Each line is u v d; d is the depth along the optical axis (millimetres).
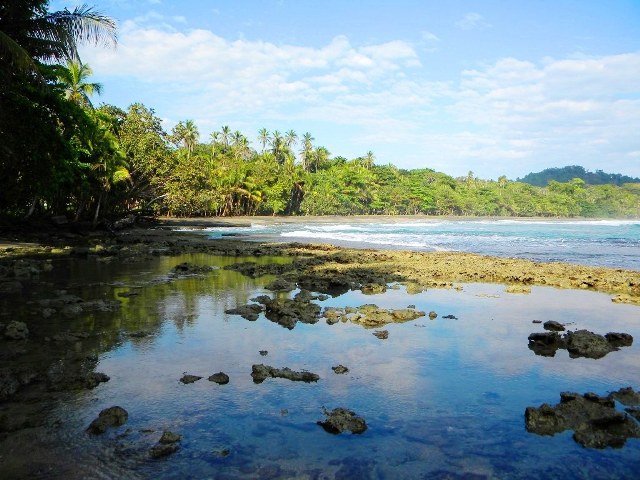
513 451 4871
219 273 16984
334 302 12336
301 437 5082
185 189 51750
